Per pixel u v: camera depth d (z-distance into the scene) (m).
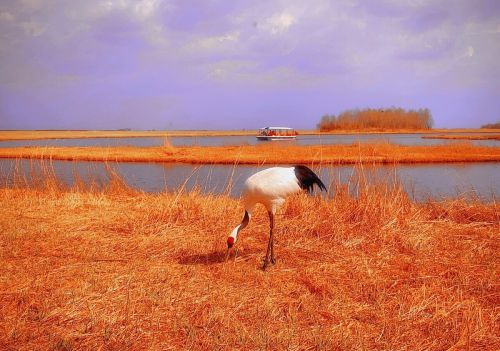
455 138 70.12
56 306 4.66
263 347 3.88
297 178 6.05
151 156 31.56
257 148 36.31
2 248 6.50
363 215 7.67
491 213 8.16
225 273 5.66
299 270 5.80
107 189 11.84
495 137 72.56
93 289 5.11
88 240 7.00
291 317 4.46
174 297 4.92
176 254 6.45
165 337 4.11
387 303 4.79
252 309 4.65
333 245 6.76
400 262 5.99
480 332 4.11
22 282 5.29
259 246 6.85
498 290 5.05
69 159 30.89
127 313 4.50
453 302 4.75
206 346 3.94
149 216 8.34
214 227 7.81
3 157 32.28
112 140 81.88
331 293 5.01
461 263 5.89
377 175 10.33
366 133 99.44
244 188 6.09
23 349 3.86
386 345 3.94
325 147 34.91
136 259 6.20
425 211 8.52
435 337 4.07
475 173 22.25
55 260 6.08
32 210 9.11
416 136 81.25
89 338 4.07
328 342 3.94
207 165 27.27
